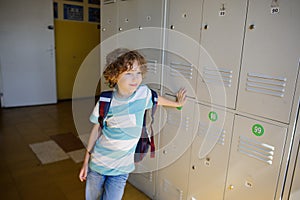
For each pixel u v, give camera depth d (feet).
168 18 5.04
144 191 6.45
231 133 4.24
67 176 7.29
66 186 6.80
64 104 15.42
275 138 3.66
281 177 3.67
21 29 13.53
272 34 3.50
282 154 3.61
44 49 14.46
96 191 4.50
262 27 3.60
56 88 15.58
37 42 14.15
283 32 3.39
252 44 3.75
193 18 4.55
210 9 4.24
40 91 14.87
